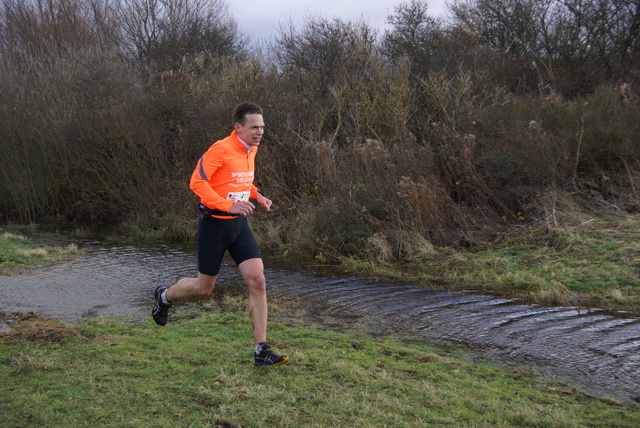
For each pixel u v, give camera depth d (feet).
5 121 49.93
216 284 23.91
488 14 62.80
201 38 89.20
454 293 22.21
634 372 13.79
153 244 36.50
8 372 13.02
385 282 24.48
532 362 14.58
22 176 50.16
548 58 56.24
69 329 16.55
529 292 21.97
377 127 42.52
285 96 44.78
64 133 49.47
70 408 10.98
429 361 14.16
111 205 47.06
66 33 83.51
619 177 31.50
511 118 36.45
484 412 11.01
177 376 12.72
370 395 11.68
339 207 30.83
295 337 16.31
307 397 11.59
